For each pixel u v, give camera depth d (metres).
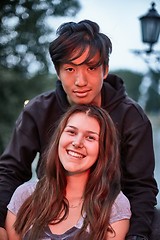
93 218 1.99
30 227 2.05
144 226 2.05
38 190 2.09
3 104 9.30
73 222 2.02
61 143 2.05
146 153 2.24
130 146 2.23
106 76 2.25
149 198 2.15
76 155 2.02
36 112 2.32
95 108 2.07
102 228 1.98
